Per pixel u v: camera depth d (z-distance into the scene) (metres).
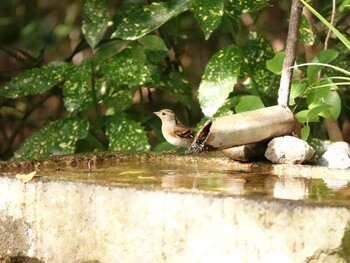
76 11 17.08
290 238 5.89
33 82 11.84
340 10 11.32
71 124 11.67
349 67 11.50
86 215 6.77
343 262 5.81
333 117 9.62
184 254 6.31
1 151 15.56
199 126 10.45
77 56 16.92
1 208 7.27
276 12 16.08
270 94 11.22
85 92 11.34
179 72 12.72
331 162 8.51
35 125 15.41
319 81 9.58
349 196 6.48
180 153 9.41
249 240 6.04
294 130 8.62
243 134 8.12
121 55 11.77
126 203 6.54
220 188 6.84
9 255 7.27
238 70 10.38
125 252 6.59
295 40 8.84
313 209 5.81
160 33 12.96
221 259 6.16
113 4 15.59
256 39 11.59
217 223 6.14
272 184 7.25
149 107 13.90
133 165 8.84
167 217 6.34
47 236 7.04
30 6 18.00
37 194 7.06
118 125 11.59
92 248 6.77
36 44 17.66
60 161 8.66
